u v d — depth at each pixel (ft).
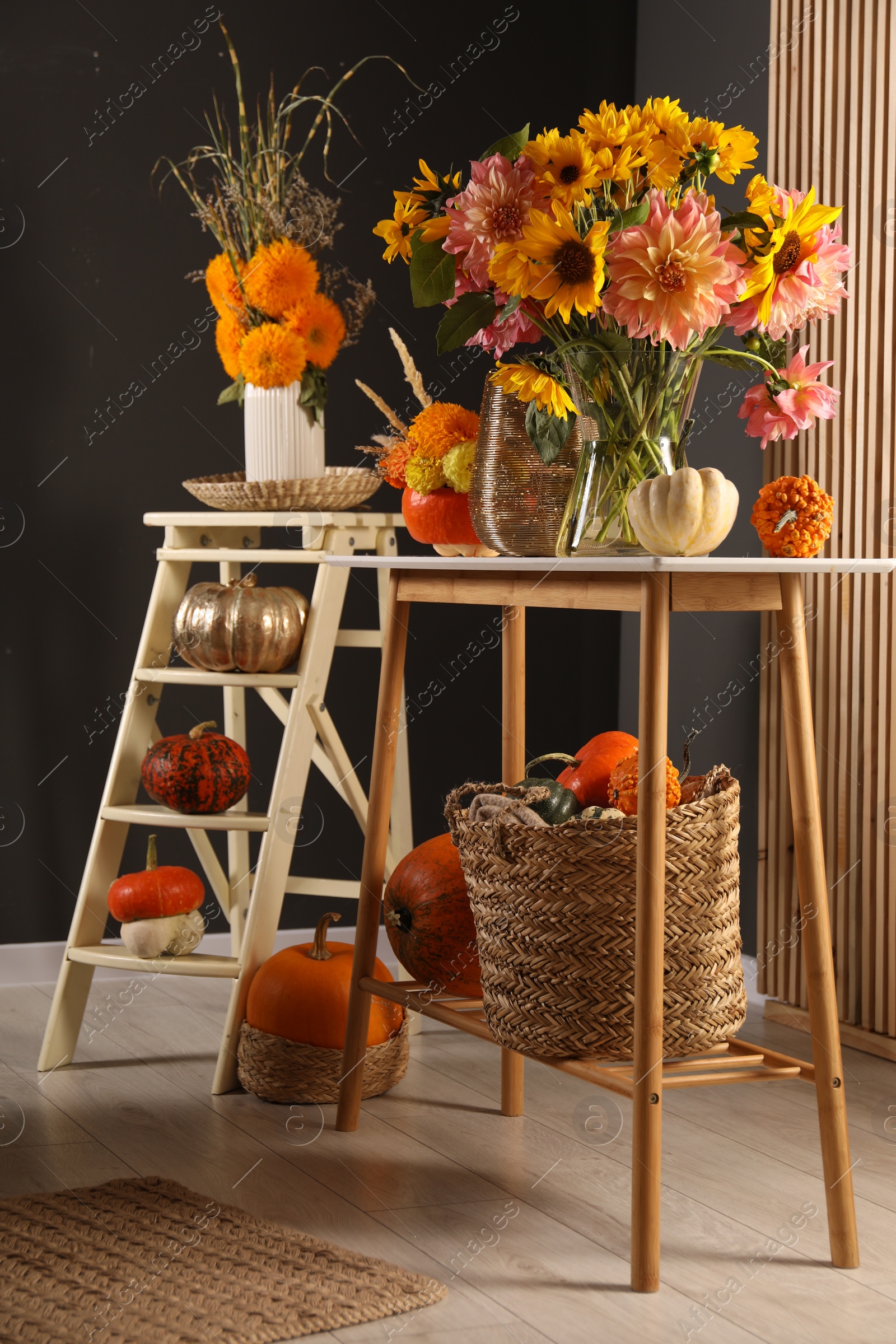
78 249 9.78
